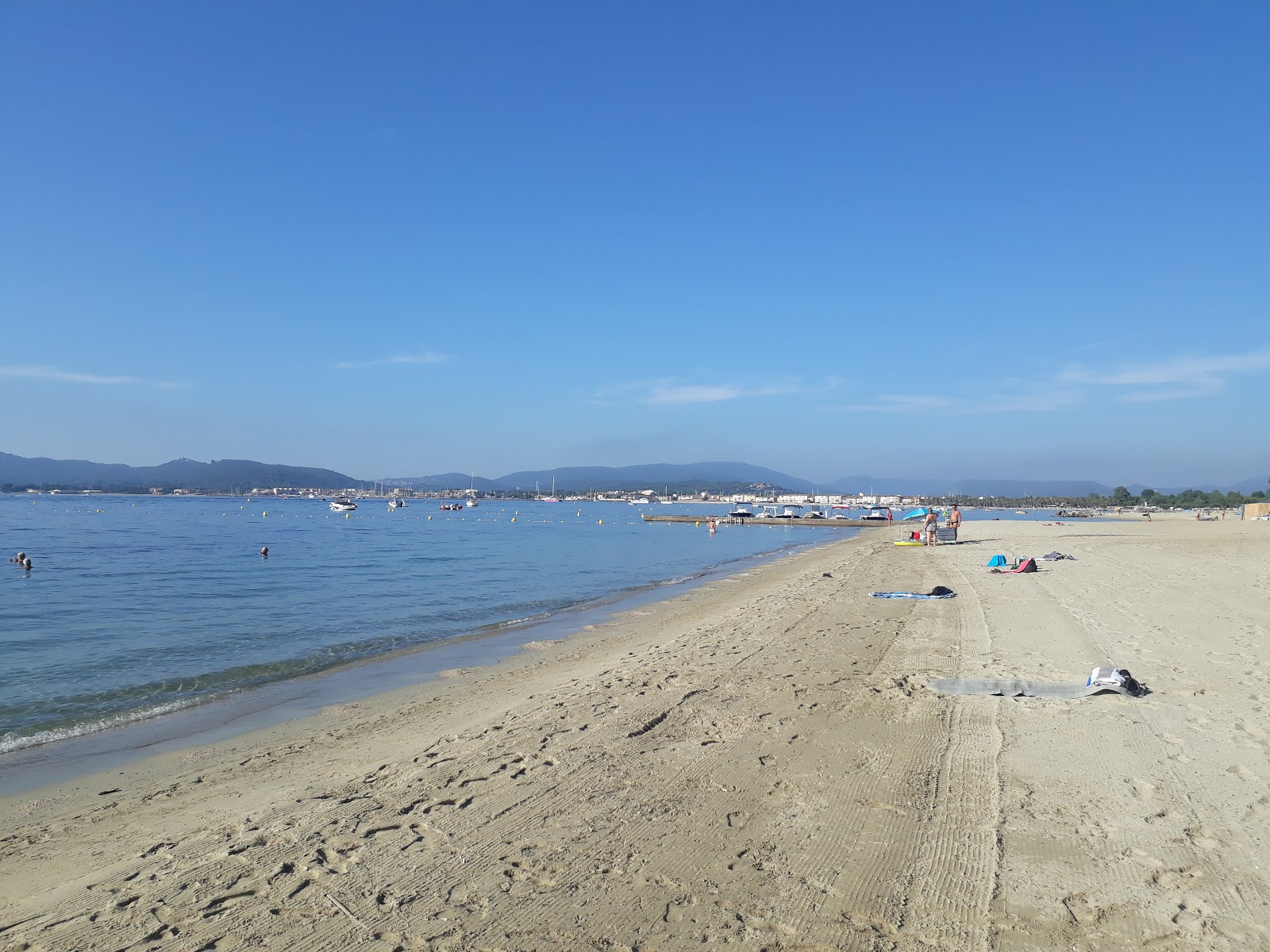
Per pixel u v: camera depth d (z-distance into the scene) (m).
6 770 8.62
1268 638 12.69
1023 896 4.76
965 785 6.61
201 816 6.87
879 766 7.15
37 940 4.54
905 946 4.27
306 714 10.95
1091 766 6.96
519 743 8.24
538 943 4.37
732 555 45.84
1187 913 4.54
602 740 8.19
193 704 11.62
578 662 13.95
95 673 13.79
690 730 8.48
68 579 29.25
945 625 15.02
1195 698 9.06
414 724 10.03
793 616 17.03
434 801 6.62
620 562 40.31
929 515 41.47
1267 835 5.53
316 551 46.28
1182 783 6.51
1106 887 4.86
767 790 6.63
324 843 5.81
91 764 8.86
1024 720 8.45
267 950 4.35
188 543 52.12
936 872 5.11
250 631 18.03
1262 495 156.00
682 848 5.55
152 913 4.83
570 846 5.62
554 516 139.00
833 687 10.21
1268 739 7.57
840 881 5.01
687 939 4.38
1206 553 30.94
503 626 18.94
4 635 17.50
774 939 4.36
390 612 21.33
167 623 19.23
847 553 41.38
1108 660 11.15
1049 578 22.61
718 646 13.71
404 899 4.91
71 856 6.08
